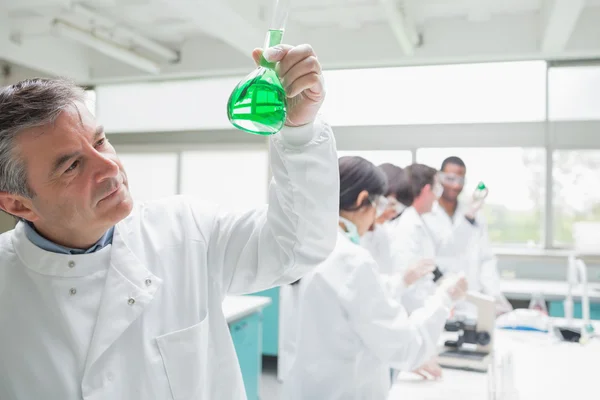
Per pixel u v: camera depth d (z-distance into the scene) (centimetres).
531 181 464
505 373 153
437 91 479
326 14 435
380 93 493
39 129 82
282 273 99
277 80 76
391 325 142
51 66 497
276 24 81
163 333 97
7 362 93
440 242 346
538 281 426
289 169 87
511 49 426
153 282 98
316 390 148
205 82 543
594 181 448
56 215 88
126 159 580
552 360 201
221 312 105
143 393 94
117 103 573
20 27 453
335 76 502
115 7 422
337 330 145
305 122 84
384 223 311
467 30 434
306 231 91
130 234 102
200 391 97
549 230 455
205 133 545
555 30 368
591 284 404
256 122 76
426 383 171
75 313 94
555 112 451
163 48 485
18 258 98
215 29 390
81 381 92
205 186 552
